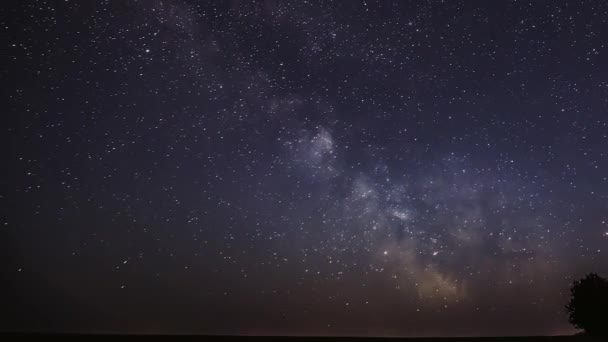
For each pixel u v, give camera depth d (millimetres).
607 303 11742
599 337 12086
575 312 12297
